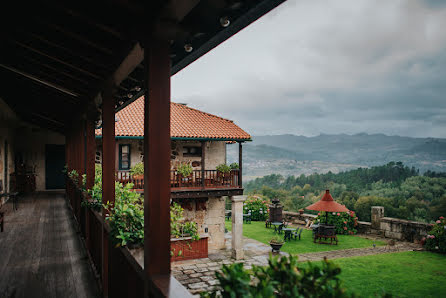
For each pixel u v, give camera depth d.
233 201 12.51
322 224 14.21
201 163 12.48
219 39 2.03
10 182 12.47
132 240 2.67
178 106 15.50
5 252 5.59
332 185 50.38
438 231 11.52
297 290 1.06
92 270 4.71
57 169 15.91
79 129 7.78
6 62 4.55
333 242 14.04
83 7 2.17
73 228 7.46
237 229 12.41
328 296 1.04
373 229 15.44
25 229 7.36
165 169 2.04
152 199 2.01
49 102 8.18
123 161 12.26
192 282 9.39
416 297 6.64
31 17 2.72
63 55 3.71
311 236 15.57
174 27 1.87
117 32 2.28
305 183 61.59
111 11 2.14
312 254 11.88
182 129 12.70
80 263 5.03
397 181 42.91
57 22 2.69
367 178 48.75
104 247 3.73
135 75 3.75
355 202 28.11
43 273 4.57
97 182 5.57
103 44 2.80
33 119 12.95
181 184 12.48
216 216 13.52
